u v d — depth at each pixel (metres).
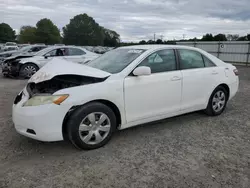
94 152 3.23
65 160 3.02
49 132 3.00
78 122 3.11
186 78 4.12
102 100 3.32
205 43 24.22
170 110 4.01
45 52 10.42
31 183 2.54
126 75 3.50
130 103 3.52
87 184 2.53
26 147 3.37
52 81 3.55
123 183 2.55
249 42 20.41
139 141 3.61
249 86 8.62
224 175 2.71
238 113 5.05
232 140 3.68
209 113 4.75
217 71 4.65
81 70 3.39
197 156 3.15
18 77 10.36
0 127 4.10
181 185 2.53
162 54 3.96
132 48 4.20
